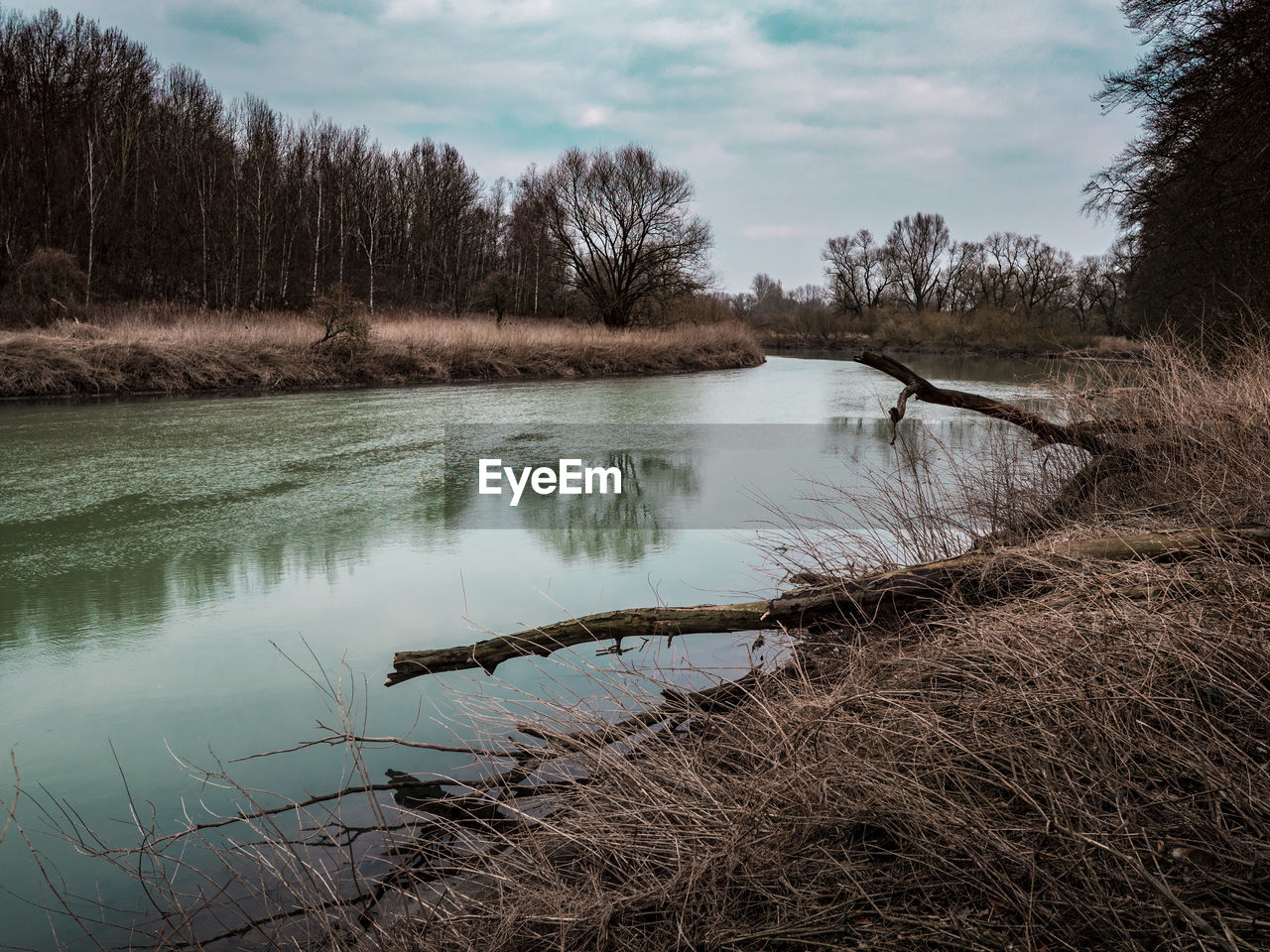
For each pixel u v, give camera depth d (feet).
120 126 122.83
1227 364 15.93
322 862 8.32
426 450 34.35
